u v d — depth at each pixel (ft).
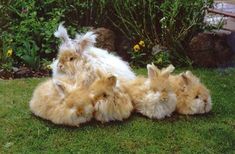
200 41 10.63
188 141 7.39
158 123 7.83
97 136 7.43
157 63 10.58
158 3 11.19
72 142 7.30
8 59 10.18
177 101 8.09
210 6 11.16
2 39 10.48
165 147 7.25
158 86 7.84
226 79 9.87
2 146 7.23
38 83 9.50
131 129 7.64
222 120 8.04
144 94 7.96
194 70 10.46
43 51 10.59
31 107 8.07
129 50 10.92
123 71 8.47
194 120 7.97
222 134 7.59
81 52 8.20
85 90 7.73
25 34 10.60
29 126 7.70
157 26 11.17
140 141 7.36
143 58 10.79
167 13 10.68
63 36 8.27
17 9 11.19
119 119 7.79
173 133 7.57
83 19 11.25
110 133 7.52
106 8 11.14
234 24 11.90
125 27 11.11
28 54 10.29
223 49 10.80
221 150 7.23
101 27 11.10
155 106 7.87
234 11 12.73
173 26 10.71
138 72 10.20
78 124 7.63
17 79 9.74
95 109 7.65
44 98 7.87
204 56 10.70
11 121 7.84
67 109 7.57
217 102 8.70
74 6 11.09
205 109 8.11
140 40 10.98
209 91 8.61
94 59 8.25
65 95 7.65
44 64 10.24
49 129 7.60
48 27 10.61
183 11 10.79
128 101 7.90
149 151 7.14
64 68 8.13
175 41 10.70
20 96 8.85
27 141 7.34
